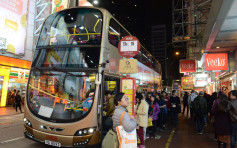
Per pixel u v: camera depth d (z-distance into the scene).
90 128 5.02
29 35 18.91
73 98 5.38
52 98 5.55
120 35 7.75
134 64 6.12
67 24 6.34
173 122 10.58
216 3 6.21
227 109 5.00
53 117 5.27
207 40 9.48
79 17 6.34
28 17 18.73
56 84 5.66
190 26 24.36
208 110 10.62
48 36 6.42
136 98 6.58
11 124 9.78
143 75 11.46
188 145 6.58
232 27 7.54
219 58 11.44
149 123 7.27
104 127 6.18
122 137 2.88
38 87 5.83
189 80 24.56
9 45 16.53
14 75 17.72
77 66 5.69
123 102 3.17
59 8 17.92
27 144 6.27
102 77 5.60
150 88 13.86
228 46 10.59
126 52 6.19
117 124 3.00
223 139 5.08
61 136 4.98
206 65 11.59
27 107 5.71
